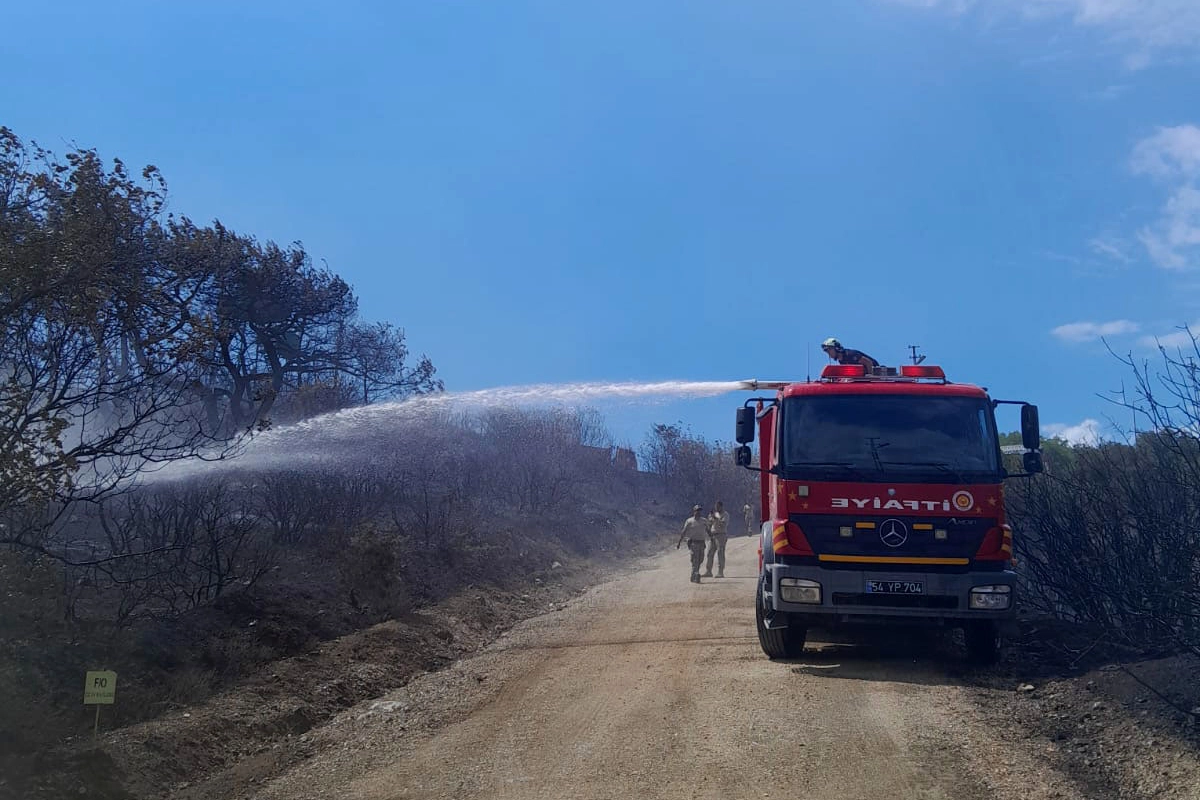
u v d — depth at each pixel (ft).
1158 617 29.45
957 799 21.04
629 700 31.01
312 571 48.62
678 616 50.70
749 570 78.33
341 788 24.08
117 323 31.35
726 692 31.35
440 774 24.53
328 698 34.45
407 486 71.36
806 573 34.40
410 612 47.78
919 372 38.27
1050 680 32.09
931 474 34.47
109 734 26.66
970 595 33.50
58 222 29.07
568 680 35.04
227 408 74.02
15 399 26.81
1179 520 29.09
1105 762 23.61
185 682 31.42
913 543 34.06
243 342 80.07
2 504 26.96
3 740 24.49
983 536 33.99
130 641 32.45
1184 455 27.58
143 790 24.47
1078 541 34.32
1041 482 37.50
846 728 26.58
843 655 38.22
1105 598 34.19
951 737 25.75
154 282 33.73
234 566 44.06
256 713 30.99
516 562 70.79
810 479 35.06
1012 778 22.45
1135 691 27.94
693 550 69.92
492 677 36.68
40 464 28.48
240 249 76.07
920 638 40.73
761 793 21.67
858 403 36.09
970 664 35.60
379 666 38.81
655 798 21.68
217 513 43.42
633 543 105.40
